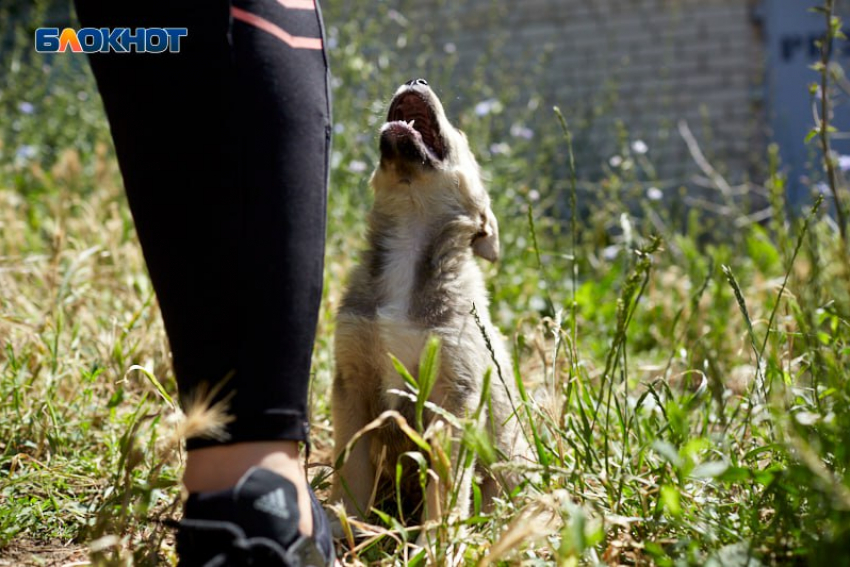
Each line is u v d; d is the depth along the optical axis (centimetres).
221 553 293
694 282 931
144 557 344
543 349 547
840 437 342
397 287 500
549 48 1464
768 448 395
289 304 315
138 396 611
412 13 1603
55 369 562
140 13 316
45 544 409
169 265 315
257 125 316
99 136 1121
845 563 279
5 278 721
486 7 1603
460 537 368
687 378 553
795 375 505
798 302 529
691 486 427
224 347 308
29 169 1104
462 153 557
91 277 746
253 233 312
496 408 494
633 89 1573
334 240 895
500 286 902
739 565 318
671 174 1532
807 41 1498
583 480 420
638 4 1575
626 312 447
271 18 329
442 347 475
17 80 1294
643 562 348
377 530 375
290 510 308
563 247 1085
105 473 489
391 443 488
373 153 1015
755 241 981
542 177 1232
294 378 315
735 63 1537
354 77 1112
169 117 314
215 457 309
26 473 475
